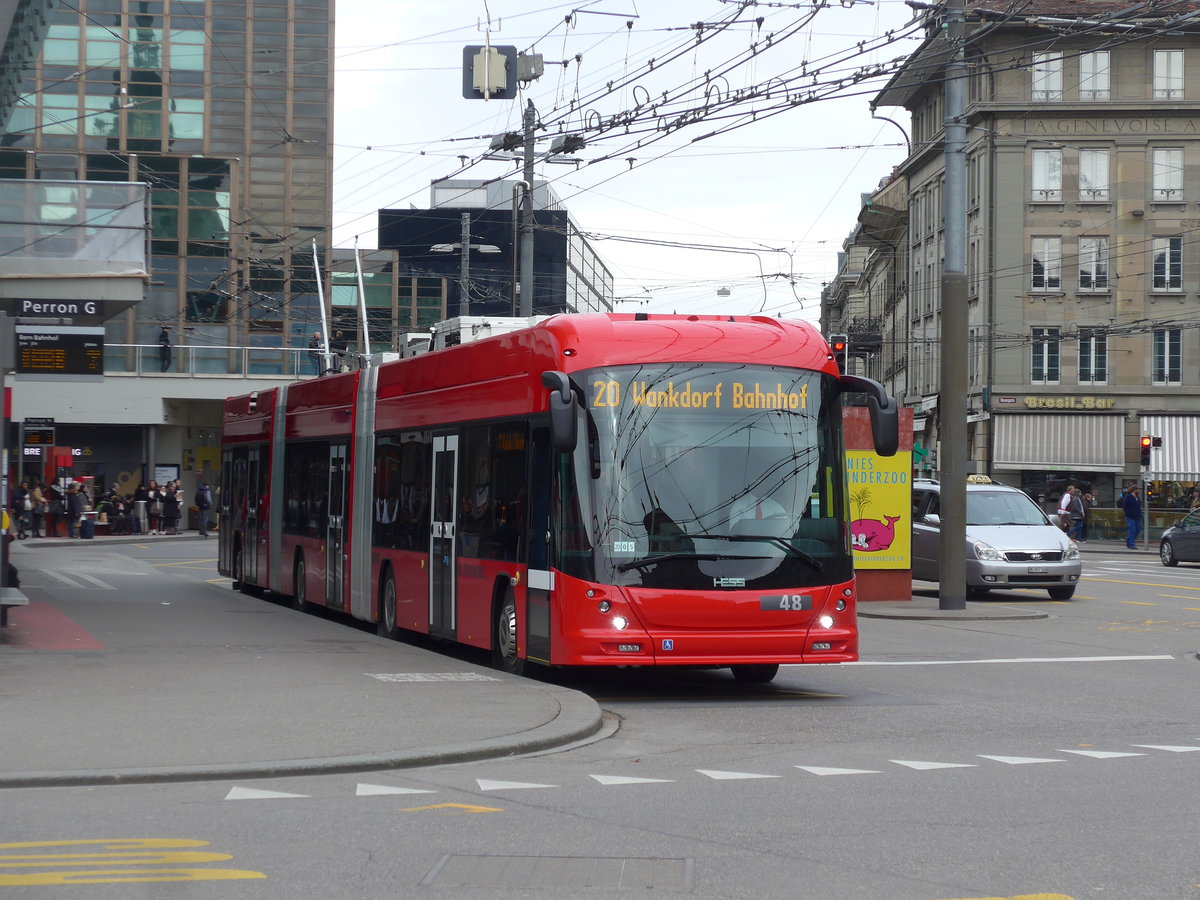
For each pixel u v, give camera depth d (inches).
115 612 821.2
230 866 264.2
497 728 419.5
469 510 611.5
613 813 315.9
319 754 374.9
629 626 506.9
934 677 612.1
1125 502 1985.7
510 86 1018.1
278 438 956.0
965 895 243.8
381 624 725.9
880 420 527.8
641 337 527.5
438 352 664.4
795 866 265.1
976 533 1072.2
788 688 573.3
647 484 514.6
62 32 2303.2
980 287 2342.5
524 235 1197.7
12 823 303.1
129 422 2113.7
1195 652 720.3
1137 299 2289.6
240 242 2343.8
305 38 2380.7
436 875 257.4
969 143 2390.5
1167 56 2282.2
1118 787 352.8
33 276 950.4
